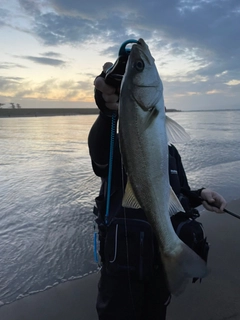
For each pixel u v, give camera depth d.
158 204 1.57
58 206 4.82
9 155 9.44
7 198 5.16
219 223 4.23
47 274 3.05
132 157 1.49
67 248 3.54
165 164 1.56
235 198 5.49
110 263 1.75
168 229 1.61
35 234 3.86
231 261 3.27
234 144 12.19
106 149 1.80
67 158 8.91
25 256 3.36
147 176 1.53
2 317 2.49
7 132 18.48
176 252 1.63
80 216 4.43
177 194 2.02
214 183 6.46
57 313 2.55
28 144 12.24
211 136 15.38
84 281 2.96
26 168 7.48
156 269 1.85
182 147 11.41
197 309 2.56
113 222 1.80
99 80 1.53
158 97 1.50
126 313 1.77
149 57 1.48
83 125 26.95
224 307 2.58
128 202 1.58
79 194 5.42
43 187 5.80
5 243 3.63
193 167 8.02
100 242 1.90
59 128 22.66
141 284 1.79
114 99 1.58
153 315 1.94
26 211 4.58
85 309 2.60
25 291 2.80
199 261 1.66
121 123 1.45
